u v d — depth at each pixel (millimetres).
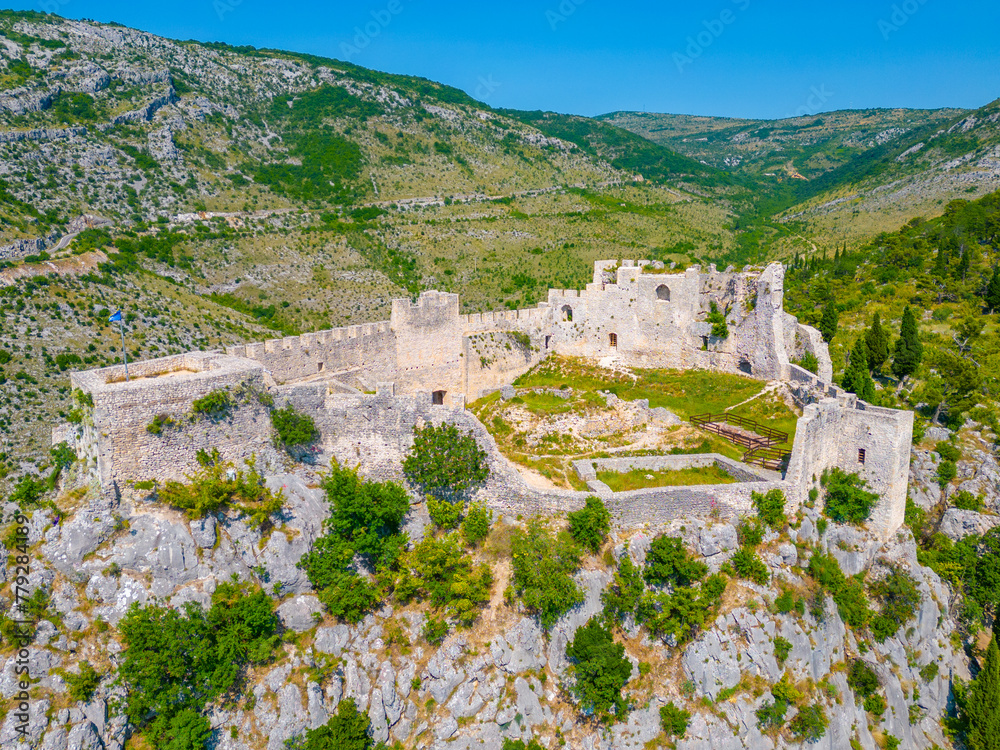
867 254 134375
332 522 39719
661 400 60531
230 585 35969
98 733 31578
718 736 38250
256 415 40250
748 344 62000
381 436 43594
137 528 35281
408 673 37781
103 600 33969
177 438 37375
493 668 38375
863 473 47219
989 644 45125
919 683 44656
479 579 39531
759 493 43438
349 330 56500
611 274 69688
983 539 50156
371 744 35875
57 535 34281
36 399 74812
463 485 42906
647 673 39375
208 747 33469
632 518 42156
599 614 40062
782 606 41219
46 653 32188
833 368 69438
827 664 42031
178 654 33531
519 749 36844
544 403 56781
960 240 113688
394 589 39438
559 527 41500
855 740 41594
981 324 82812
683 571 40375
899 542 46594
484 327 67000
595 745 37812
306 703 35500
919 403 64250
